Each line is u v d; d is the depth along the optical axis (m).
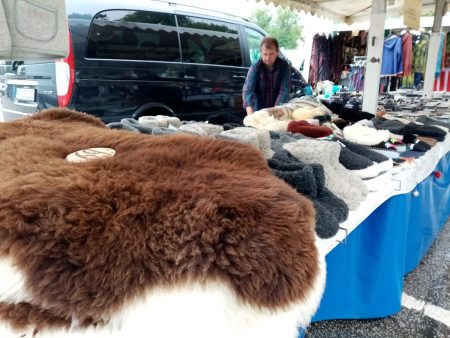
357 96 3.36
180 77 2.85
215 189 0.40
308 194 0.73
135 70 2.56
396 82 5.23
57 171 0.42
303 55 7.15
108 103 2.45
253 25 3.58
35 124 0.71
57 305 0.34
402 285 1.49
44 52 0.65
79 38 2.27
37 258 0.33
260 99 2.51
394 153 1.32
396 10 4.05
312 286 0.39
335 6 3.59
